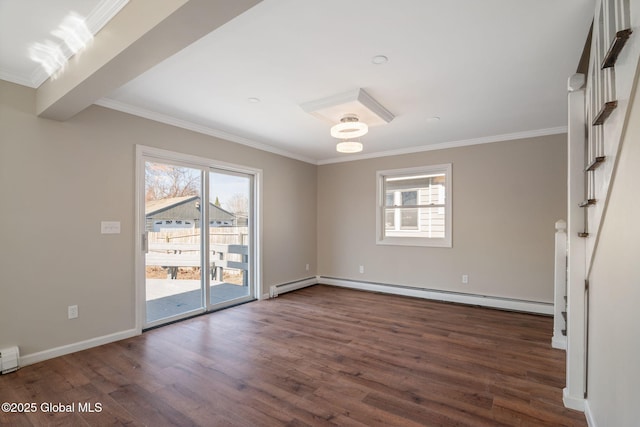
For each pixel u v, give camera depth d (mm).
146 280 3588
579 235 2072
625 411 1238
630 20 1106
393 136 4512
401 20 1924
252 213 4949
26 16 1897
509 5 1784
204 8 1439
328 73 2607
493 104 3289
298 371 2578
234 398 2188
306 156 5805
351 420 1949
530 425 1904
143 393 2246
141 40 1685
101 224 3152
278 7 1790
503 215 4465
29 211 2709
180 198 3939
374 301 4836
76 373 2535
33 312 2729
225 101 3201
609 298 1516
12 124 2619
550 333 3455
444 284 4879
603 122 1510
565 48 2227
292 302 4773
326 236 6062
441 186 5027
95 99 2414
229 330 3543
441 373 2547
